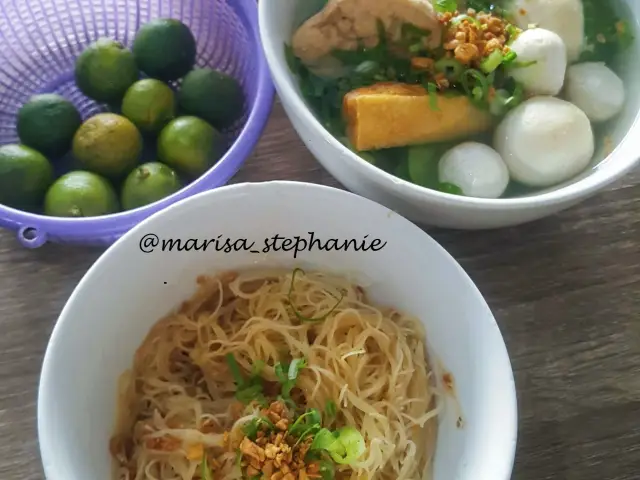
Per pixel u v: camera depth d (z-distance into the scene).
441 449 0.20
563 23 0.23
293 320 0.22
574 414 0.23
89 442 0.18
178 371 0.22
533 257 0.25
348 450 0.19
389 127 0.22
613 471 0.22
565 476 0.22
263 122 0.23
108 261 0.18
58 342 0.17
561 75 0.22
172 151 0.24
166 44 0.25
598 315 0.24
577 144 0.22
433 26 0.22
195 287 0.21
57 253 0.24
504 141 0.22
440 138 0.22
